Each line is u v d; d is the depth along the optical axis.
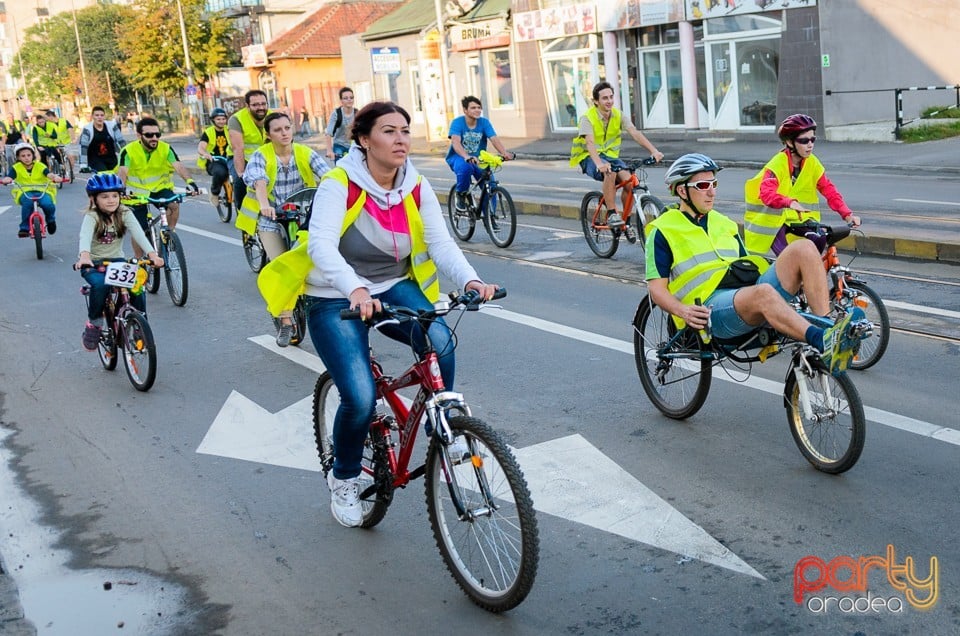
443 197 17.98
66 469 6.20
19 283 12.59
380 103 4.43
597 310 9.09
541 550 4.71
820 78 23.47
